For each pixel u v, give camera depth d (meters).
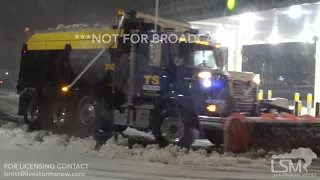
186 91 10.12
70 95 12.19
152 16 11.05
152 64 10.14
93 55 11.65
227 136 9.05
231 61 21.31
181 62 10.20
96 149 9.65
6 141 10.38
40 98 12.99
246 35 22.12
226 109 9.77
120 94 11.07
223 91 9.80
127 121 10.79
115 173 7.26
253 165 8.04
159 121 10.36
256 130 9.05
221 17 17.56
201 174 7.27
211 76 9.89
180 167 7.83
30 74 13.49
